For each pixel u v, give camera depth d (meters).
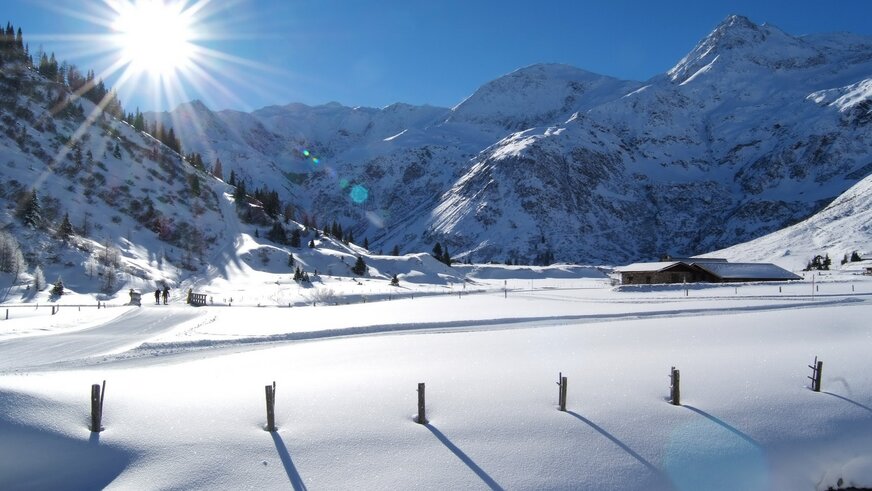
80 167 111.75
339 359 25.08
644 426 16.00
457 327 40.97
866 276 98.25
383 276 115.88
